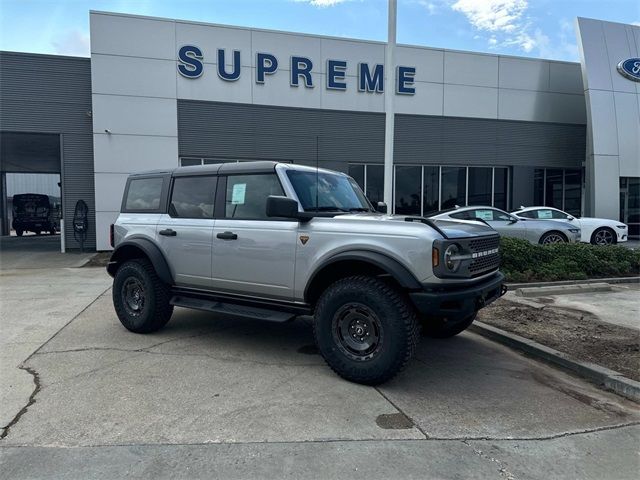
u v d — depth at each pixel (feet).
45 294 27.73
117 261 20.34
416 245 13.11
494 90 59.41
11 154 72.33
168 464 9.57
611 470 9.69
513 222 41.24
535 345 17.38
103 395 12.89
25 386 13.46
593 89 59.00
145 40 48.91
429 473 9.42
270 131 52.65
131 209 20.03
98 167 48.47
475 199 60.34
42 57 49.70
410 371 15.30
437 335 19.10
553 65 61.41
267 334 19.17
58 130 50.52
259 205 16.20
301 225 15.08
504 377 14.97
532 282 29.30
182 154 50.52
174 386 13.58
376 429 11.21
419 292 13.04
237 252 16.33
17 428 10.99
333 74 53.98
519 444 10.69
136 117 49.01
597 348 17.13
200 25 50.11
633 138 60.13
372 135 55.67
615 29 60.23
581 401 13.25
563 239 41.75
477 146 59.21
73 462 9.59
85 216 50.26
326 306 14.14
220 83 51.01
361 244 13.80
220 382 13.94
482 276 15.06
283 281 15.38
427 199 58.44
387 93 33.45
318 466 9.58
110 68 48.19
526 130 60.95
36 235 91.56
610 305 24.48
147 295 18.47
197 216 17.72
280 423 11.41
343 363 13.92
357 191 19.15
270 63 52.16
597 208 59.11
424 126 57.16
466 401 12.99
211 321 21.24
